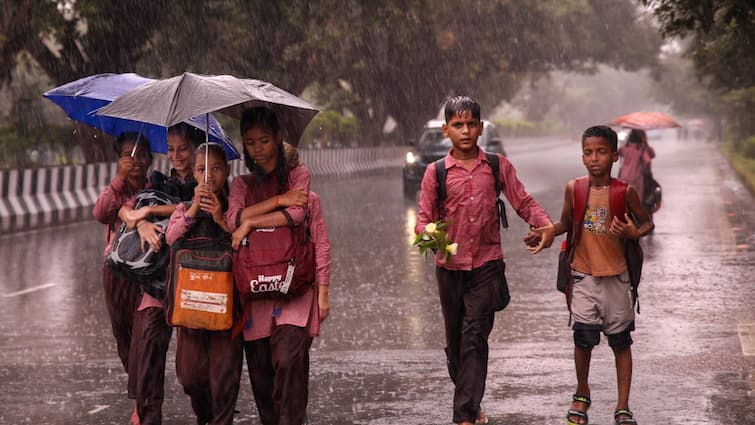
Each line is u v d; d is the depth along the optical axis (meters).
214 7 72.88
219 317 12.99
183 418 16.39
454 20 123.12
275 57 87.88
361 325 24.20
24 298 29.09
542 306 26.55
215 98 12.56
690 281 30.28
